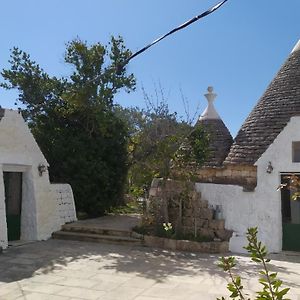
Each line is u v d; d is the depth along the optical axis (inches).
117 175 693.9
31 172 515.5
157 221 505.7
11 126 486.6
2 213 454.0
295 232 449.7
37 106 651.5
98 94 629.9
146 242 478.0
